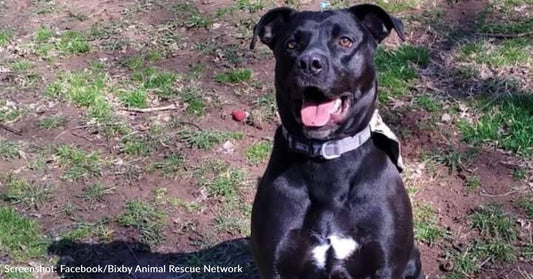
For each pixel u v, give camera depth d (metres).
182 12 3.23
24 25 3.24
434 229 2.13
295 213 1.64
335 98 1.61
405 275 1.86
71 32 3.13
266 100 2.65
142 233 2.17
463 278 2.00
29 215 2.25
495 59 2.77
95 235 2.17
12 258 2.10
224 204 2.26
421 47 2.86
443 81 2.71
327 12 1.68
